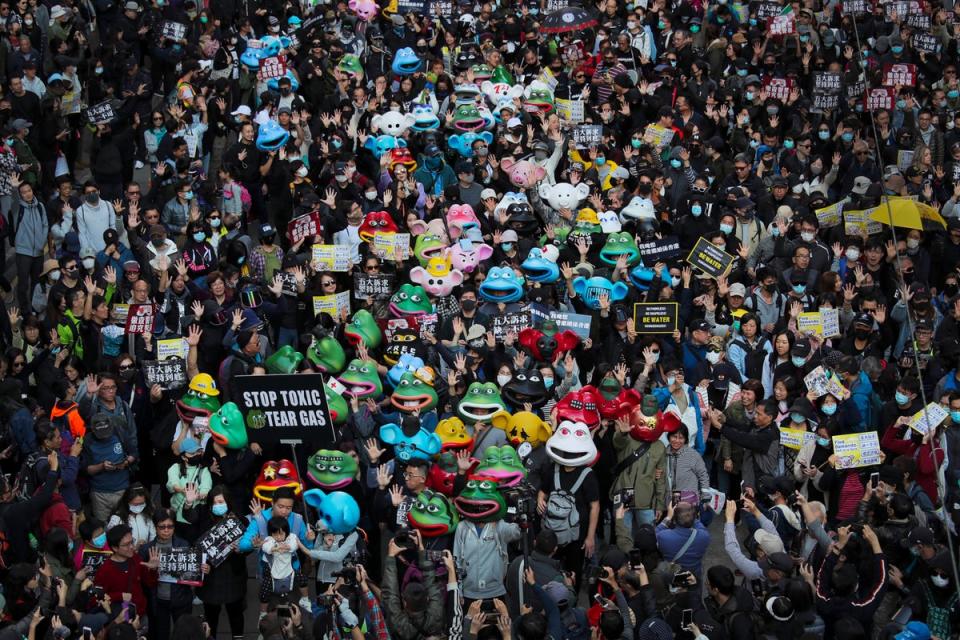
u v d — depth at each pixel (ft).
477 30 98.89
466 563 48.34
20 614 45.29
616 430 53.21
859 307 66.95
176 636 43.14
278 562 48.29
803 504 49.70
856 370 59.98
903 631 44.47
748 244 72.49
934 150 87.20
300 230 68.74
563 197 72.49
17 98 78.23
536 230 74.02
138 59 92.99
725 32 100.94
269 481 50.08
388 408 59.26
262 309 64.13
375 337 61.87
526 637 42.14
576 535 51.08
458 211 70.54
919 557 47.83
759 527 49.80
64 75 81.56
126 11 92.32
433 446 52.24
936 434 55.98
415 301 62.95
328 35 94.48
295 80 86.28
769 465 56.29
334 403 54.44
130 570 47.80
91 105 85.87
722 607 44.91
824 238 75.25
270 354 61.93
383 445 55.06
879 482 51.39
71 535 51.01
